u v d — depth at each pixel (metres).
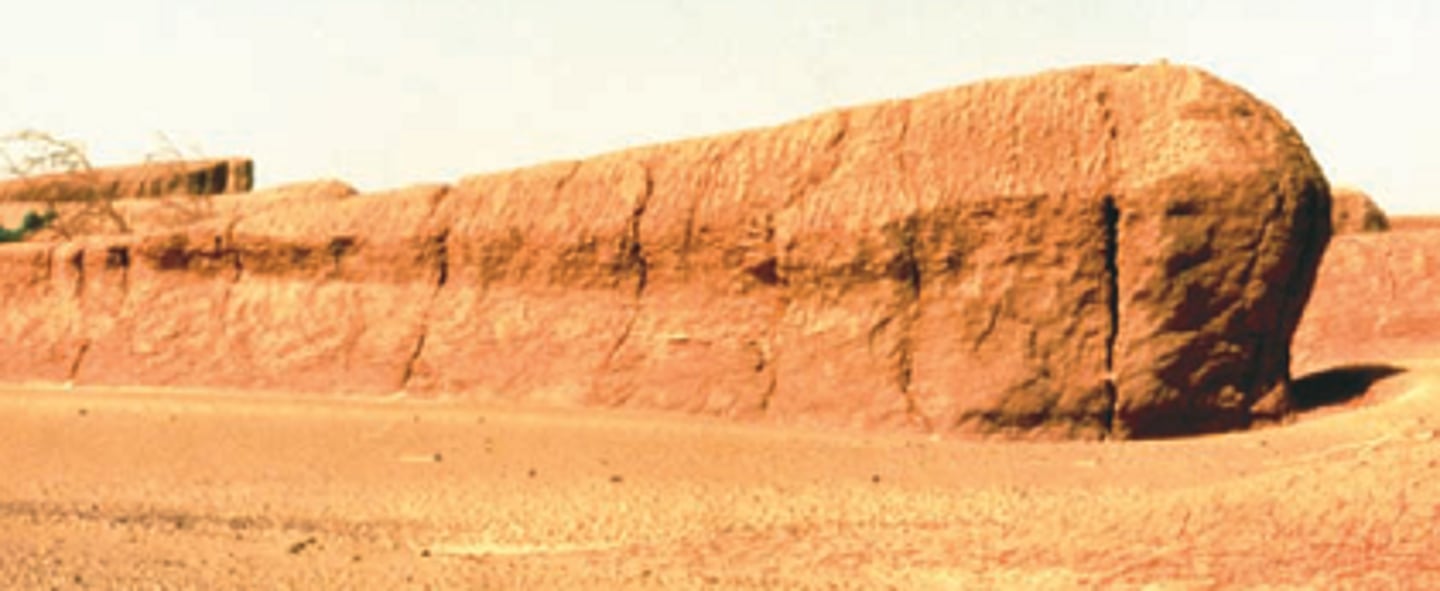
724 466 11.79
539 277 17.55
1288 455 11.84
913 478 11.17
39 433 13.91
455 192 18.69
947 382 14.50
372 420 14.66
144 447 13.14
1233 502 8.04
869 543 8.59
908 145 15.37
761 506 10.02
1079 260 14.23
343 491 11.01
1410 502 7.22
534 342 17.19
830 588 7.59
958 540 8.46
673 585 7.72
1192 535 7.68
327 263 19.00
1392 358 24.50
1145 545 7.70
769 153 16.34
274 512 10.27
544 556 8.66
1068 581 7.32
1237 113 14.44
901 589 7.50
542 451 12.62
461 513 10.09
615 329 16.78
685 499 10.31
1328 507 7.52
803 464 11.89
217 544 9.05
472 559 8.57
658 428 13.95
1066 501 9.32
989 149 14.88
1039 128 14.77
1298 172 14.16
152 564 8.28
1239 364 14.13
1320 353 25.77
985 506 9.66
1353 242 28.16
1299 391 16.20
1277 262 13.91
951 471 11.55
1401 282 26.88
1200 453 12.50
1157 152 14.20
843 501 10.12
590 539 9.16
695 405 15.85
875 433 14.40
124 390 18.17
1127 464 11.89
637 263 16.95
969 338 14.54
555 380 16.78
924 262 14.86
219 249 19.59
